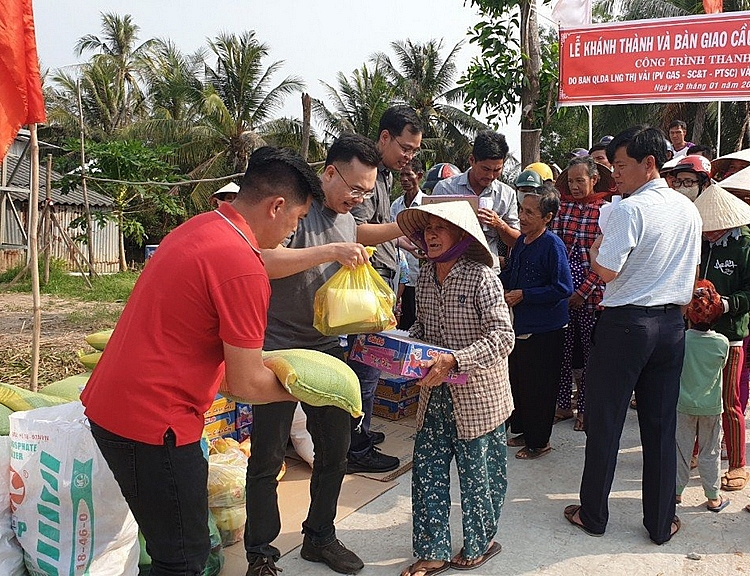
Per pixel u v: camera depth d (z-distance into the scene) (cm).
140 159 1872
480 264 302
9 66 396
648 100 701
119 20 3334
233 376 215
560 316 441
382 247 438
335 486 313
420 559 312
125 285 1508
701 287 362
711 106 1936
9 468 265
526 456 454
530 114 743
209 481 331
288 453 445
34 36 406
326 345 323
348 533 350
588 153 638
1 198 1511
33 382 454
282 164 224
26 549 261
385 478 413
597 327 342
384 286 300
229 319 208
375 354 296
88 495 253
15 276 1502
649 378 335
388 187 423
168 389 209
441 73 3092
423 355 282
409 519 366
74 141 1698
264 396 227
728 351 377
